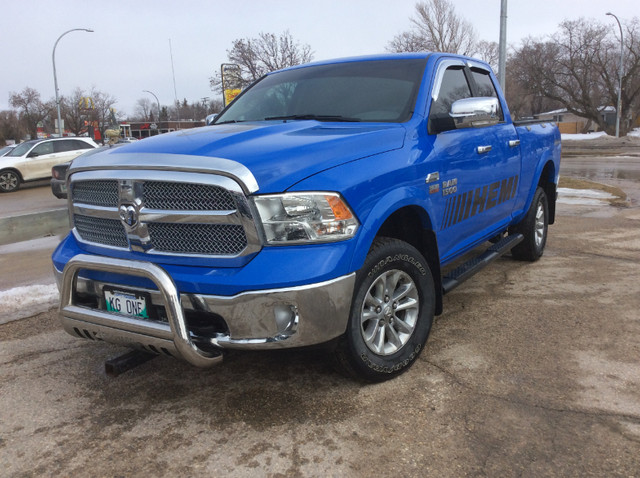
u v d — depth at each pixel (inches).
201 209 105.0
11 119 3235.7
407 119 139.6
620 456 97.3
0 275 239.5
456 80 170.1
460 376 128.3
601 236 281.7
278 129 128.0
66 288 119.8
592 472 93.4
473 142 158.9
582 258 236.1
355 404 117.3
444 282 150.5
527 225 218.4
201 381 131.0
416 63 157.8
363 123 138.9
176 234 108.8
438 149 140.4
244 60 1230.9
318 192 105.4
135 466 99.3
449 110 157.6
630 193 464.4
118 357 126.9
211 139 117.5
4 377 135.9
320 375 131.1
